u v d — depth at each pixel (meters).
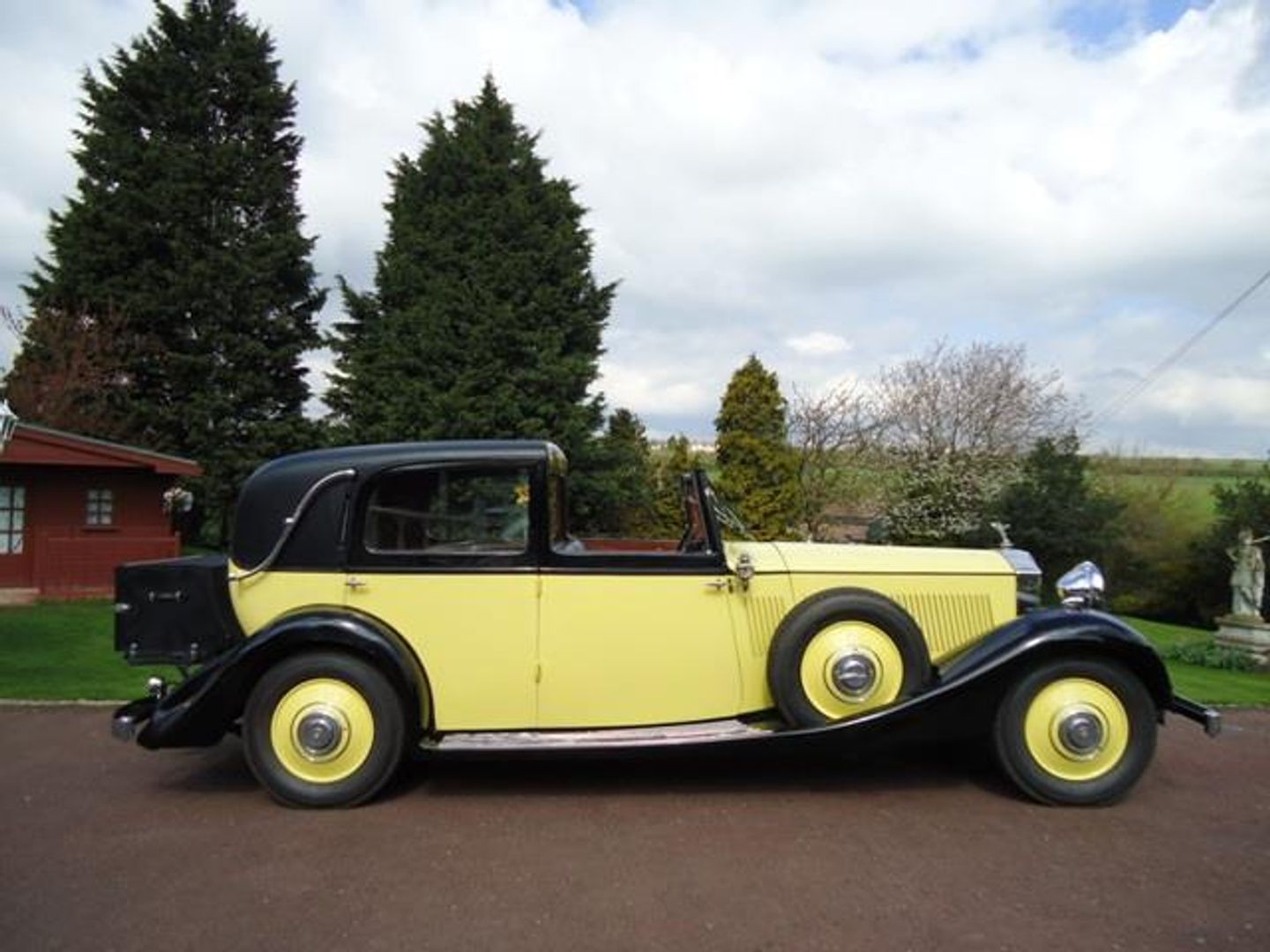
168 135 21.12
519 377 19.39
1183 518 17.92
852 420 21.91
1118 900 3.23
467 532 4.34
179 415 19.58
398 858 3.58
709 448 23.38
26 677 7.12
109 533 14.30
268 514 4.35
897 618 4.30
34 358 18.36
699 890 3.30
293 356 20.84
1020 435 21.59
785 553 4.77
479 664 4.31
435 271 20.23
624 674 4.37
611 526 20.52
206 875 3.41
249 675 4.12
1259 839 3.83
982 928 3.01
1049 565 16.28
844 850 3.67
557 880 3.38
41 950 2.83
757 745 4.18
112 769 4.74
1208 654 10.65
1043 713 4.20
